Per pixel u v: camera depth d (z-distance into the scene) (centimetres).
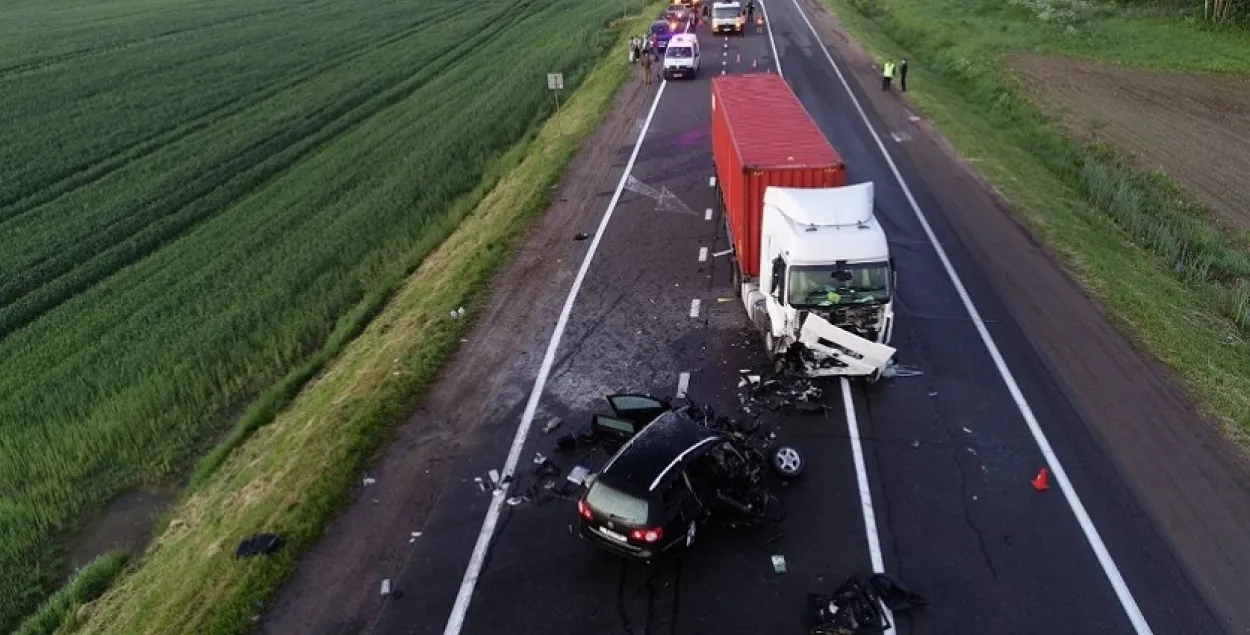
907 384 1614
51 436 1786
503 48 5678
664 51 4309
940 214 2411
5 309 2386
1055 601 1127
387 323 2003
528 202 2559
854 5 6606
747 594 1145
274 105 4566
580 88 4128
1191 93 4084
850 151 2970
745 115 2138
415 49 5828
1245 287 2169
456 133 3741
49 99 4738
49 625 1312
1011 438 1454
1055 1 5859
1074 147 3275
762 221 1753
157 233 2864
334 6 7819
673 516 1166
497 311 1922
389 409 1547
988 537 1237
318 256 2559
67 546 1512
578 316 1888
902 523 1267
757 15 5672
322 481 1355
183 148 3891
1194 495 1314
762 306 1733
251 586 1166
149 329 2197
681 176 2725
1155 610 1110
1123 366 1661
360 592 1159
